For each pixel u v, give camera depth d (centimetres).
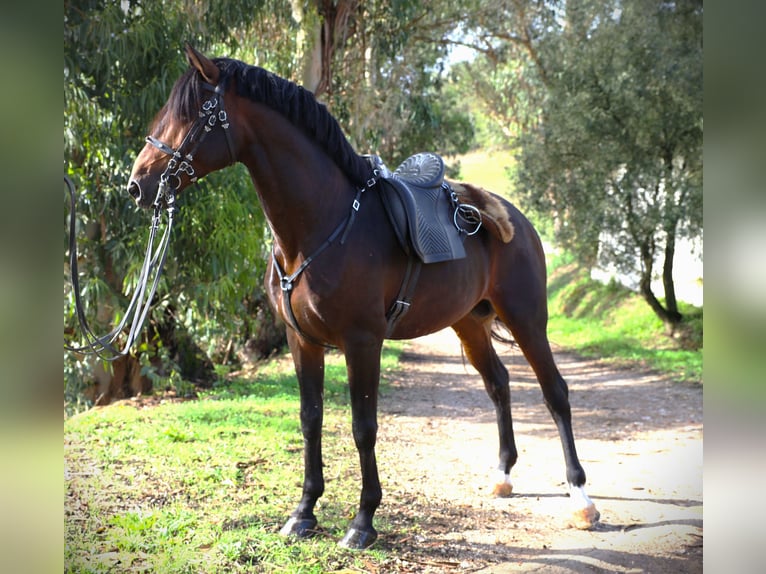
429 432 595
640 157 1155
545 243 2553
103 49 568
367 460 317
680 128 1109
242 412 595
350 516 360
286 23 862
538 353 389
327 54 948
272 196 298
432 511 379
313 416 331
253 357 1069
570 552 327
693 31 1079
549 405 390
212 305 732
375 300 308
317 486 336
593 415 688
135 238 644
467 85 2059
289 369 911
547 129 1283
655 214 1132
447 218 352
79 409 723
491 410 712
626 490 428
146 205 282
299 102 299
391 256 320
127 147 641
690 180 1115
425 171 366
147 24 589
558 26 1334
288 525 332
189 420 551
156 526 328
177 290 706
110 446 466
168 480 398
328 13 936
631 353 1146
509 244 386
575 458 378
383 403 729
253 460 445
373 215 318
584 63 1185
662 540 343
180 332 797
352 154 317
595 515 362
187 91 283
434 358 1195
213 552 303
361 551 314
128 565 287
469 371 1028
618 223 1188
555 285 2059
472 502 399
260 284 818
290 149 297
